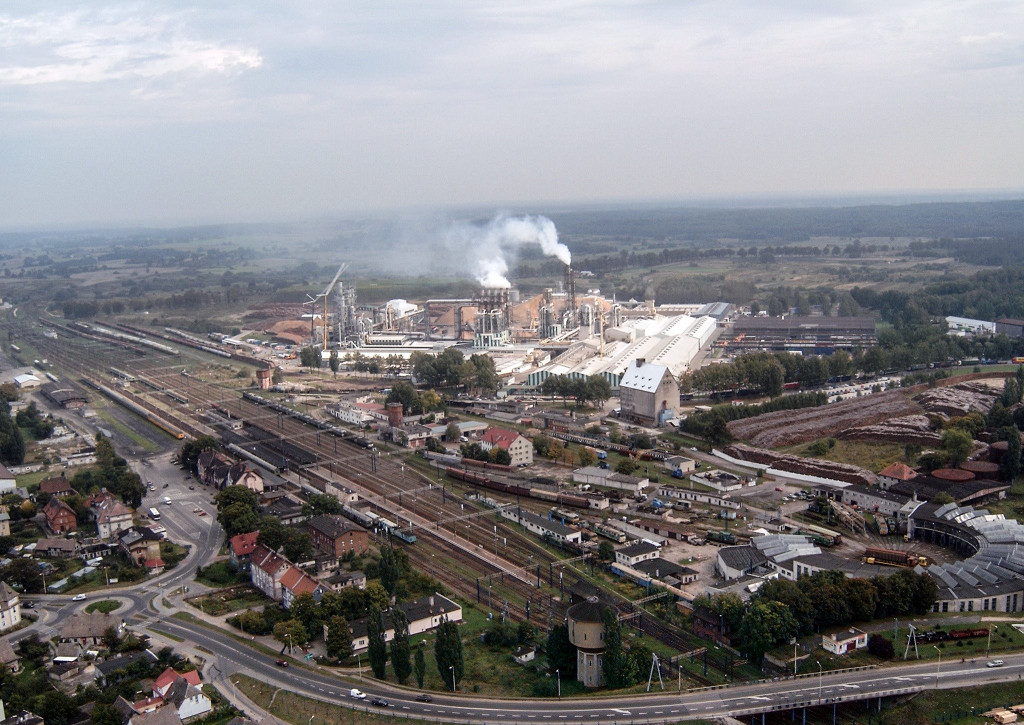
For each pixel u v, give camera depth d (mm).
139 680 198500
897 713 175500
